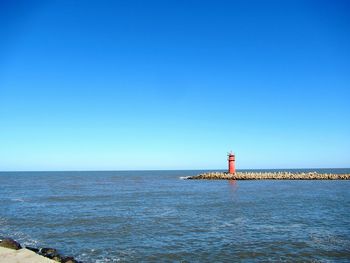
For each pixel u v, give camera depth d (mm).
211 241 24562
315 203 45750
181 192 66688
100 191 70625
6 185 95312
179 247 23109
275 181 102750
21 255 18328
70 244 24172
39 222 32594
